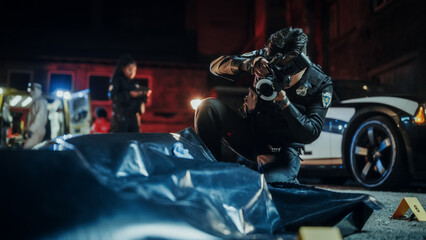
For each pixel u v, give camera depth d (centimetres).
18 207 100
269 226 140
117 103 498
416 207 201
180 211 119
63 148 140
